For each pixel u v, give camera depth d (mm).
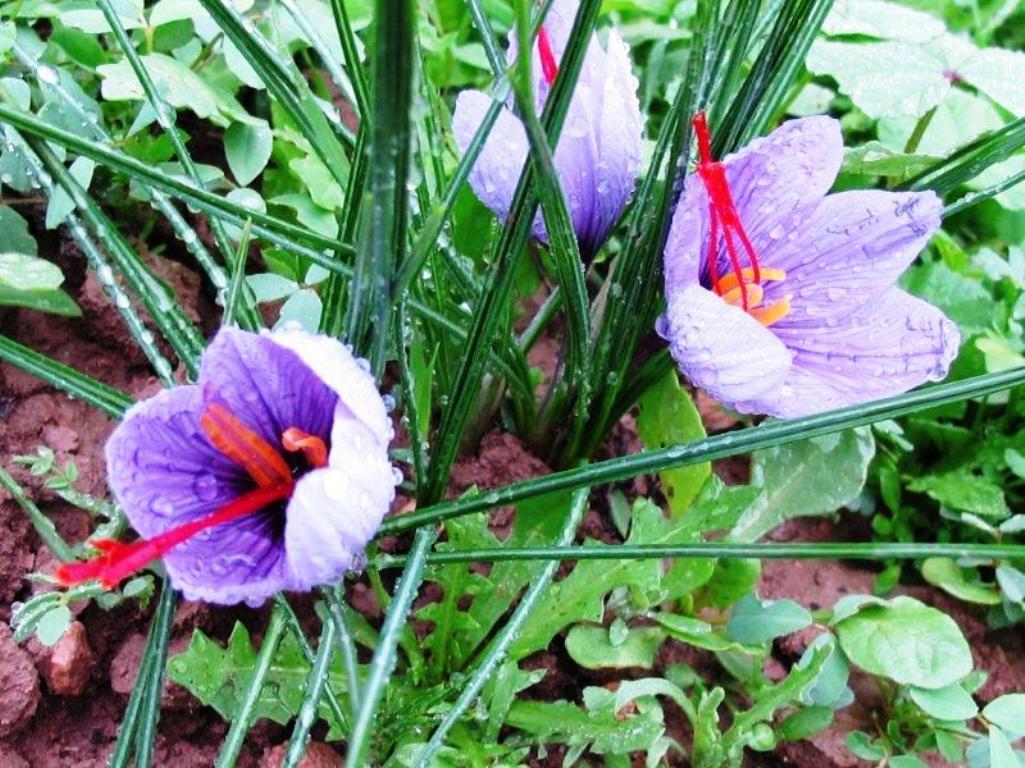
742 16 170
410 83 112
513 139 176
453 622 190
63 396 211
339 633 145
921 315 181
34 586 188
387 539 205
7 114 142
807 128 172
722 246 183
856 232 180
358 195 166
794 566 248
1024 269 270
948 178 191
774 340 160
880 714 224
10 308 215
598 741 182
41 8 228
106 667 190
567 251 166
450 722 156
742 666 214
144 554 130
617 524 227
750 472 236
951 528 252
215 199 157
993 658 239
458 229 210
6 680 175
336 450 129
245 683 180
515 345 205
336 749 191
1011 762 185
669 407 207
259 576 142
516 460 221
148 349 172
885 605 211
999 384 150
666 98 288
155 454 140
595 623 206
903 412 154
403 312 166
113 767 151
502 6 287
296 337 133
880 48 243
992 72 239
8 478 183
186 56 242
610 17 293
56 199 176
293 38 241
